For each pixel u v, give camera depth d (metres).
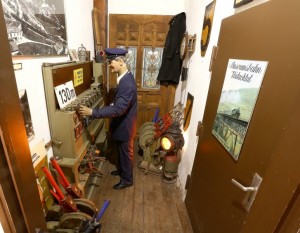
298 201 0.46
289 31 0.71
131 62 2.88
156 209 1.90
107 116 1.67
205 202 1.42
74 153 1.45
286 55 0.72
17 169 0.47
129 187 2.17
